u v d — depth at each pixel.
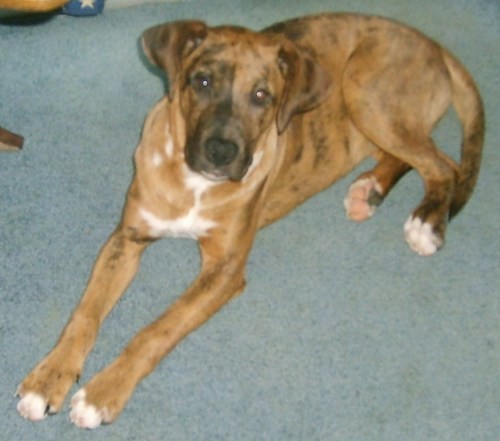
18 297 1.52
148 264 1.61
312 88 1.51
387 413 1.49
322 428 1.46
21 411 1.38
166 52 1.47
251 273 1.62
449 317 1.61
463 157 1.74
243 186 1.50
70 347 1.42
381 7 2.17
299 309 1.59
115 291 1.52
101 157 1.73
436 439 1.48
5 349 1.47
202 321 1.50
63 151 1.73
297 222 1.70
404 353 1.56
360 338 1.57
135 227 1.53
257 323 1.56
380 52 1.67
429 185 1.71
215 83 1.44
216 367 1.50
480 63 2.05
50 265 1.57
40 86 1.83
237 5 2.10
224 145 1.42
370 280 1.64
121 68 1.89
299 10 2.11
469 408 1.52
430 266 1.68
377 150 1.78
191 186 1.49
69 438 1.40
